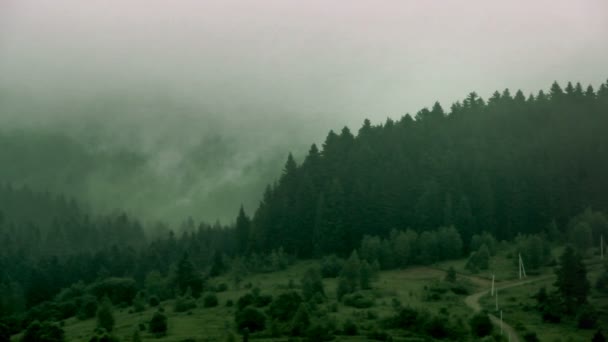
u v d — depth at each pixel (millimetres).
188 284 163750
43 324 122062
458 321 112250
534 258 159500
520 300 131125
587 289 120938
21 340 116688
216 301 140500
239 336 109500
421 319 111562
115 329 122688
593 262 153250
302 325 109938
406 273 172750
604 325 111188
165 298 159875
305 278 150750
